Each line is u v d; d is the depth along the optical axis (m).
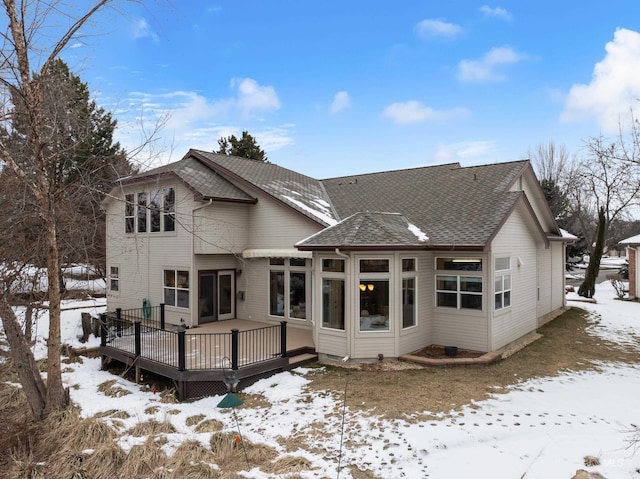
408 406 9.29
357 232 12.74
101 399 10.89
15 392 11.77
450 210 15.14
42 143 9.25
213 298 18.02
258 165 21.52
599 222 27.22
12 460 8.49
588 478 6.24
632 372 11.90
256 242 17.92
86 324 16.42
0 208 11.18
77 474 7.54
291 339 14.56
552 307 20.92
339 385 10.80
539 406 9.23
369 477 6.60
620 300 26.06
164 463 7.55
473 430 8.04
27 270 11.85
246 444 7.97
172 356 12.23
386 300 12.84
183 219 17.31
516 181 17.05
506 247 14.48
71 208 11.91
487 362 12.44
